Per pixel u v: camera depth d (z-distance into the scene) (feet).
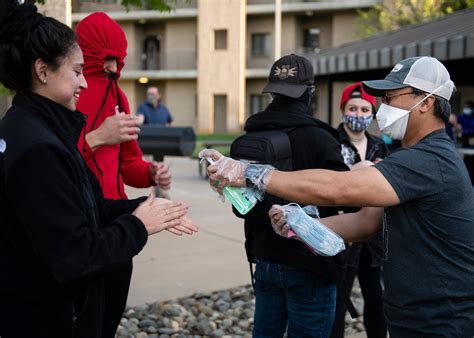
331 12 106.22
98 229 6.69
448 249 7.09
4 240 6.36
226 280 19.17
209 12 112.27
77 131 6.93
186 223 7.25
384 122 7.57
